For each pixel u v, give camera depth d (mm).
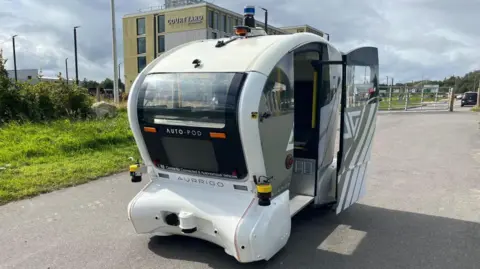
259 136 3438
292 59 3887
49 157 8242
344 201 4664
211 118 3479
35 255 4020
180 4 56406
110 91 31109
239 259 3490
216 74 3553
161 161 4059
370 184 6637
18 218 5055
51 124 11562
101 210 5371
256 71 3420
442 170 7637
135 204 4098
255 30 4406
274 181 3787
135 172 4242
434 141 11375
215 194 3814
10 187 6180
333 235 4457
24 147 8555
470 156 9023
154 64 4168
